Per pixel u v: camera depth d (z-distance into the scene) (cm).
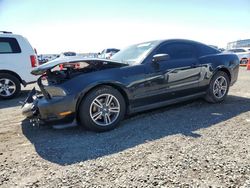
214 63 483
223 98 511
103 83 355
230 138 315
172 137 327
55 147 315
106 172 244
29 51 721
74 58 380
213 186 212
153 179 226
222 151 277
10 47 694
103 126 362
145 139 325
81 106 349
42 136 361
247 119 391
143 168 247
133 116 434
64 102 336
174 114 436
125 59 436
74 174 243
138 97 389
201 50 481
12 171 256
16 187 225
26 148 318
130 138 332
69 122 351
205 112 441
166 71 414
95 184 223
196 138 320
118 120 374
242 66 1745
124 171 244
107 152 291
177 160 260
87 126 355
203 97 501
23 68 711
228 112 435
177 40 455
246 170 234
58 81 361
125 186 217
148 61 404
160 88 411
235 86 718
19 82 716
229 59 513
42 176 243
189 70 445
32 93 420
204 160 257
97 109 360
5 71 689
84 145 317
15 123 434
